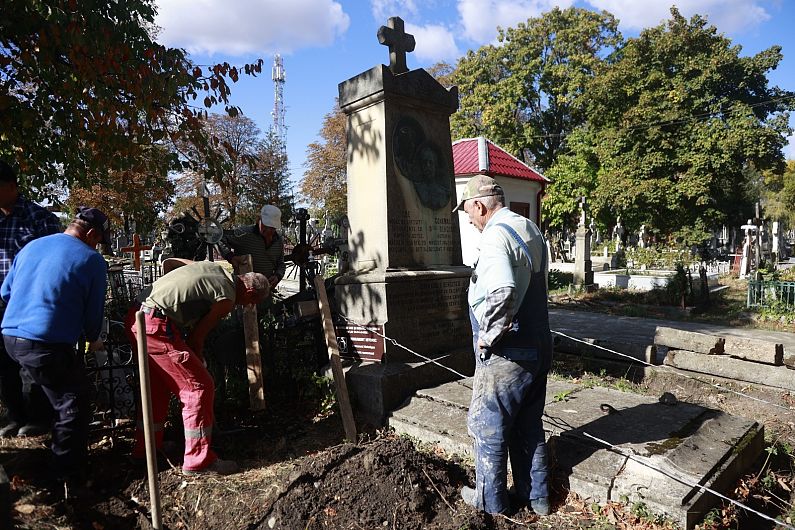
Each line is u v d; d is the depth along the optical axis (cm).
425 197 561
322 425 456
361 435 432
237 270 486
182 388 355
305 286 633
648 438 360
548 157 3406
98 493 335
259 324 513
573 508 321
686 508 291
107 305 785
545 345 309
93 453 383
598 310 1288
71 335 325
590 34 2956
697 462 333
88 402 349
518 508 323
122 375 525
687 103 2498
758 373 539
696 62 2498
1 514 253
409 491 316
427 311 538
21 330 313
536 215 1642
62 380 329
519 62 3072
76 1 461
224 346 476
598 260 2344
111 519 314
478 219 329
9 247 370
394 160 531
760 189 4600
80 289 328
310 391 493
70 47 477
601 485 322
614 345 643
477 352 312
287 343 525
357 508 307
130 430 421
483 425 308
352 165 559
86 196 1802
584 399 450
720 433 381
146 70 497
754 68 2502
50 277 319
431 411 443
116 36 496
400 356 507
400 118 538
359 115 550
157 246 1407
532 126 3212
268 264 592
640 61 2628
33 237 373
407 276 513
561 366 660
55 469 333
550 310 1298
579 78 2900
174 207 2823
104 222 362
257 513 312
